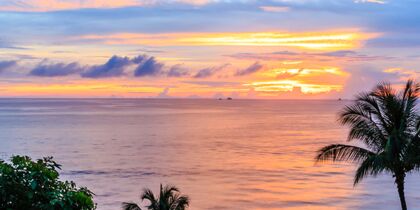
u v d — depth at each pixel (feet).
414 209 216.13
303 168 356.38
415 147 85.97
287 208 221.66
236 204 230.07
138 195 250.98
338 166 354.74
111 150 483.92
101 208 217.15
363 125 90.74
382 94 89.25
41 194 32.63
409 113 87.86
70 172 338.34
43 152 464.65
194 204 229.45
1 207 32.24
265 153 465.47
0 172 32.42
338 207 222.48
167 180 304.71
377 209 216.95
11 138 611.47
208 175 327.26
